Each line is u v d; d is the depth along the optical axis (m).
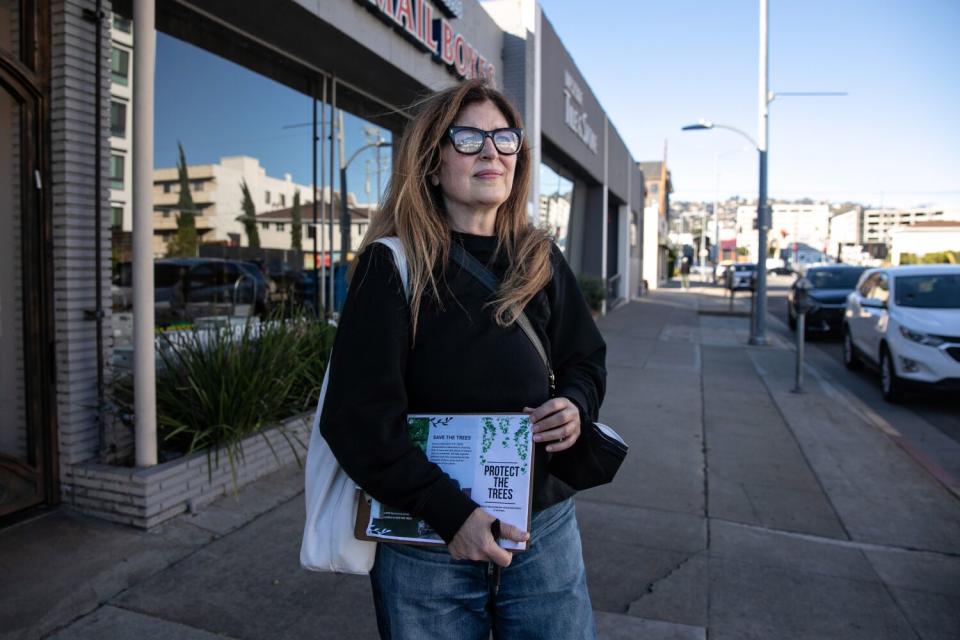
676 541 4.02
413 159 1.60
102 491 3.80
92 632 2.84
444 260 1.54
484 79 1.70
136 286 3.76
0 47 3.46
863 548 3.97
